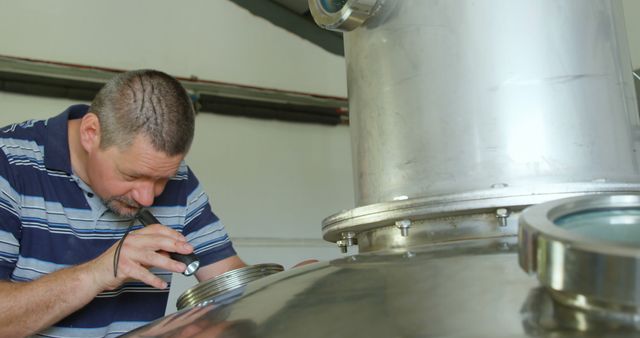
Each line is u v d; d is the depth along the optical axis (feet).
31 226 4.09
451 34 2.87
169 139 3.67
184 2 12.69
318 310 2.20
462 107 2.81
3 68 10.69
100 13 11.80
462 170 2.77
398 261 2.51
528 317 1.80
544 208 1.90
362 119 3.21
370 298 2.17
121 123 3.69
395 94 3.01
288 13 13.73
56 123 4.30
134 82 3.80
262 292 2.66
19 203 4.03
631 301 1.55
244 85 12.92
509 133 2.73
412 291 2.13
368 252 3.04
